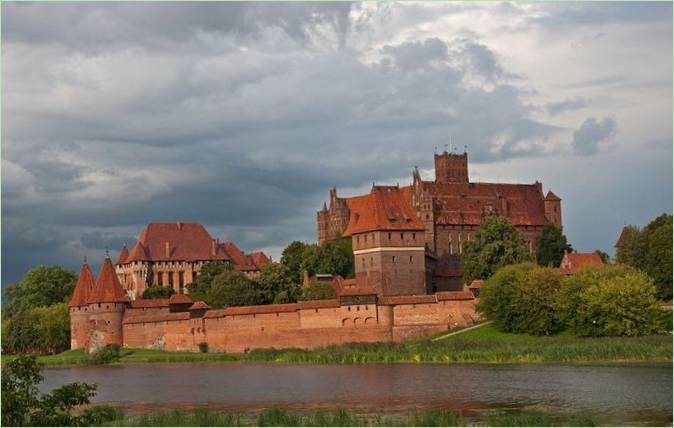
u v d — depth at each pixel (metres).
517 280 158.88
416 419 91.00
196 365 159.62
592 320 150.38
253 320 172.50
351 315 164.88
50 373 157.50
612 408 95.62
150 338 190.75
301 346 167.88
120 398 117.75
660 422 88.69
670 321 152.50
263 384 125.38
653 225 189.12
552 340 148.38
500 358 138.25
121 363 170.25
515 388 110.38
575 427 86.75
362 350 152.38
